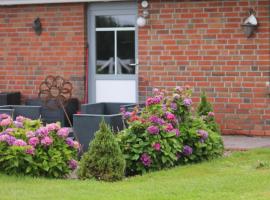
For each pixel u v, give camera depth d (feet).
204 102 42.45
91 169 32.09
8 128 33.24
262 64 48.88
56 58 55.57
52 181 31.19
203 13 50.37
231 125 49.93
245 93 49.44
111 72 54.54
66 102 50.67
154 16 51.90
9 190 28.73
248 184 30.07
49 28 55.62
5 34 57.21
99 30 54.70
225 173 33.68
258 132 49.24
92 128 38.58
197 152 37.47
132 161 34.53
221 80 50.08
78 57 54.80
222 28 49.83
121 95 54.29
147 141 34.60
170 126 35.53
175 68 51.44
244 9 49.14
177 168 35.40
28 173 32.30
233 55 49.62
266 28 48.60
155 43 51.98
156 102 36.29
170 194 27.99
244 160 37.99
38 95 53.31
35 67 56.34
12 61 57.21
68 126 50.55
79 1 53.98
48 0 54.60
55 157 32.55
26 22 56.39
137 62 52.95
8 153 31.94
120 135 34.88
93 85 55.11
